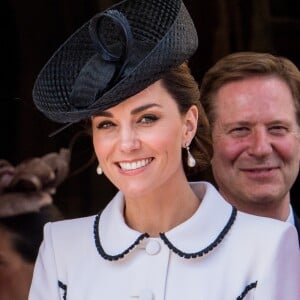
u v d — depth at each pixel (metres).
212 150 10.73
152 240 10.27
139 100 9.66
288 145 12.40
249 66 12.36
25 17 17.00
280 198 12.52
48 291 10.50
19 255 15.18
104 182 16.39
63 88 10.17
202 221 10.28
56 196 15.95
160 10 9.91
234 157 12.45
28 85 16.88
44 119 16.38
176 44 9.52
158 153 9.79
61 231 10.74
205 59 17.77
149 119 9.78
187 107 10.09
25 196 15.53
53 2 17.06
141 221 10.43
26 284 15.16
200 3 17.70
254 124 12.33
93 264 10.41
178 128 9.95
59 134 16.28
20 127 16.42
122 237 10.37
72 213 16.09
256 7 18.11
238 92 12.38
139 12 9.98
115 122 9.77
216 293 9.98
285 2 18.47
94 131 9.95
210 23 17.77
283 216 12.68
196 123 10.27
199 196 10.81
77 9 17.14
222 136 12.50
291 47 18.53
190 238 10.23
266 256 10.09
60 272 10.55
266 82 12.35
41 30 17.08
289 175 12.53
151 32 9.94
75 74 10.20
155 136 9.74
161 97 9.78
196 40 9.91
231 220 10.34
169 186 10.25
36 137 16.30
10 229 15.28
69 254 10.56
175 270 10.16
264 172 12.41
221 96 12.48
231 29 17.92
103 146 9.85
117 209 10.56
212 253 10.17
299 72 12.63
